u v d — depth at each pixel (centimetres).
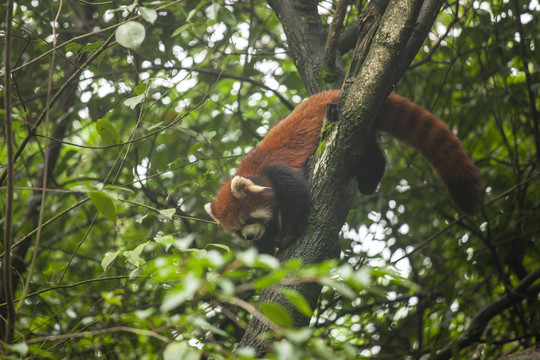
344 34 975
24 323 930
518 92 1189
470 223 1155
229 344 991
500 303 951
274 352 470
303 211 701
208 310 512
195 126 1202
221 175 1203
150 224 1041
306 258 664
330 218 684
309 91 934
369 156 917
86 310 913
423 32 737
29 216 1091
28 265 1033
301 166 847
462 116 1205
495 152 1404
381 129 920
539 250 1198
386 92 688
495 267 1048
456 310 1078
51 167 1131
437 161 870
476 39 1131
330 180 693
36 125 710
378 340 1057
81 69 711
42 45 1000
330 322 1056
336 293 1138
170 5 675
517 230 1068
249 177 886
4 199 1157
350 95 691
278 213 907
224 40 1115
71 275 1061
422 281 1125
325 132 707
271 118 1360
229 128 1304
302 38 957
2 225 1000
